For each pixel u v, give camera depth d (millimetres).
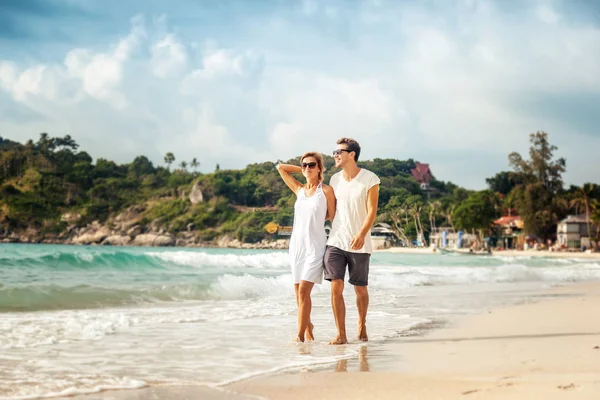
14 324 5762
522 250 89000
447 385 3402
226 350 4738
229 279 10414
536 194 93250
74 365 4043
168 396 3201
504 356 4535
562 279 17312
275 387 3430
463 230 93812
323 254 5336
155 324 6156
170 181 153375
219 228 113000
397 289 12039
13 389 3287
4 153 153000
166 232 125062
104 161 164750
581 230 89312
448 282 14648
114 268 15461
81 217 141625
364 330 5453
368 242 5387
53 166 155125
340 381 3590
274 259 19219
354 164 5395
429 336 5715
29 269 13883
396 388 3355
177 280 11789
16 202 141500
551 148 97125
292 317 7020
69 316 6492
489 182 130750
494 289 12727
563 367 4004
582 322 6902
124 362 4191
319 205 5301
